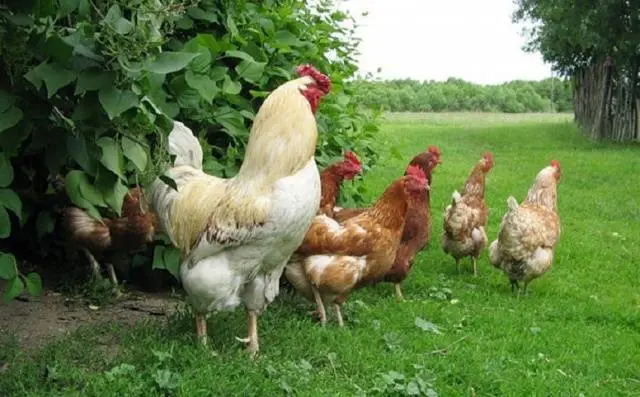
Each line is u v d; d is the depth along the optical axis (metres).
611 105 9.87
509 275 3.08
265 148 2.15
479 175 3.30
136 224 2.67
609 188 5.80
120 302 2.72
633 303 3.03
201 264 2.19
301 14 3.09
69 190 2.00
